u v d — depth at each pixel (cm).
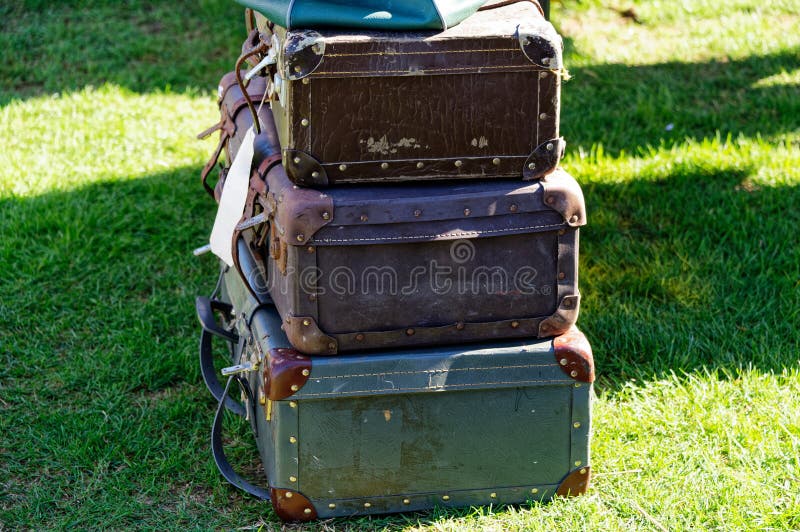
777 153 531
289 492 290
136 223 489
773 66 659
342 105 265
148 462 327
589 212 484
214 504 307
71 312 418
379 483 293
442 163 274
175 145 572
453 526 294
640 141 558
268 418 290
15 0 763
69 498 310
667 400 353
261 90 344
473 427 291
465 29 265
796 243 455
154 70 679
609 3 766
